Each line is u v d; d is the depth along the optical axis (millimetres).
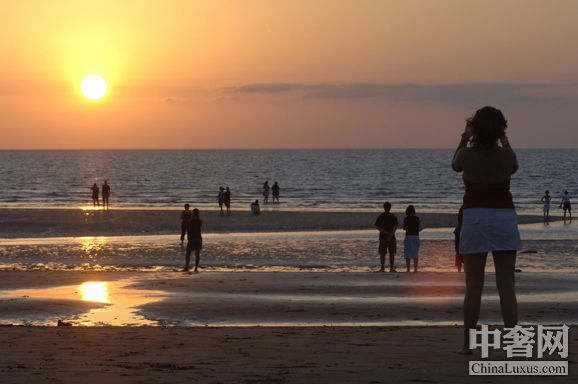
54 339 12016
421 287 24781
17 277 27203
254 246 42750
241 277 27688
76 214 67062
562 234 52375
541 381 7582
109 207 84875
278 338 12188
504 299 8594
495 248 8391
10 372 8492
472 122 8539
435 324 17969
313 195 119125
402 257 37938
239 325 18031
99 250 40438
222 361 9391
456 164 8633
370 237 48344
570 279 27203
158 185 152250
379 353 9961
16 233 51188
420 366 8594
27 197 111312
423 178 182500
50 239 47188
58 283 25703
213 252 39750
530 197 114562
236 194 122750
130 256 37906
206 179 179875
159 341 11727
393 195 119188
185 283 25812
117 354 10180
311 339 12008
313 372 8391
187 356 9914
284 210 78375
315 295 23094
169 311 20078
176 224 57062
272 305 20984
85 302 21562
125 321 18719
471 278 8789
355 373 8266
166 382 7801
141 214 67250
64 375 8250
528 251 40344
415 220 30281
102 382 7805
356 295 23062
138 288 24516
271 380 7910
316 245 43406
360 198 110688
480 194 8469
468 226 8516
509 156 8391
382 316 19094
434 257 37875
